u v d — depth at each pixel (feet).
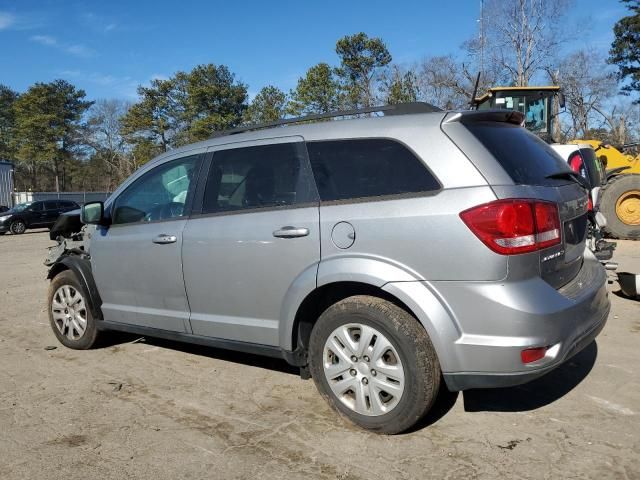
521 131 12.44
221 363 16.01
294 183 12.40
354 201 11.35
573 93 135.33
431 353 10.51
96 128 251.39
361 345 11.12
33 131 224.74
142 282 15.19
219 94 176.65
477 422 11.71
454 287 10.15
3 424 12.41
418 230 10.43
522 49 127.13
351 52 147.13
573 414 11.93
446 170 10.57
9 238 72.69
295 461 10.49
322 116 12.98
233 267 12.97
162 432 11.84
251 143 13.44
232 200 13.42
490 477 9.70
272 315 12.56
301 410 12.66
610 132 141.69
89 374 15.51
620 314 19.31
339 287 11.74
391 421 10.89
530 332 9.80
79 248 17.93
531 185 10.73
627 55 138.10
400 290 10.52
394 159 11.21
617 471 9.75
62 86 235.81
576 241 11.98
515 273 9.92
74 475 10.26
